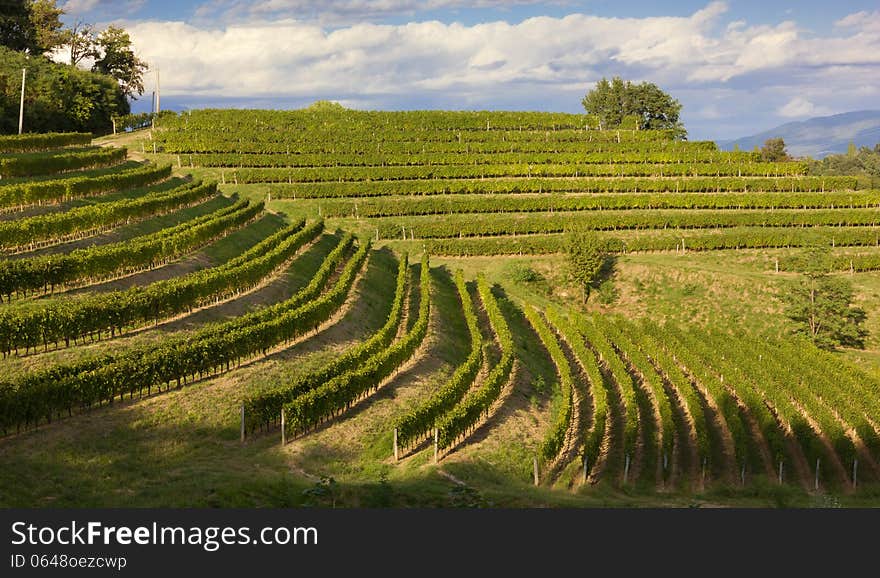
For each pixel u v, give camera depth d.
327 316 52.69
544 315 74.31
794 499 38.34
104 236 56.91
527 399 50.16
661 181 103.25
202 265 57.38
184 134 112.19
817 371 60.12
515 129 135.38
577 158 113.69
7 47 130.88
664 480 41.47
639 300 79.12
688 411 52.22
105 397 34.72
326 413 39.19
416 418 39.69
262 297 54.59
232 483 28.83
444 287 76.94
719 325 74.50
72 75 124.12
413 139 122.81
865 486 42.91
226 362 41.28
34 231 50.31
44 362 36.81
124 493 27.88
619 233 91.50
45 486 27.28
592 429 47.47
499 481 36.69
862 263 84.25
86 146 97.69
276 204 92.06
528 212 97.06
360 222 91.31
